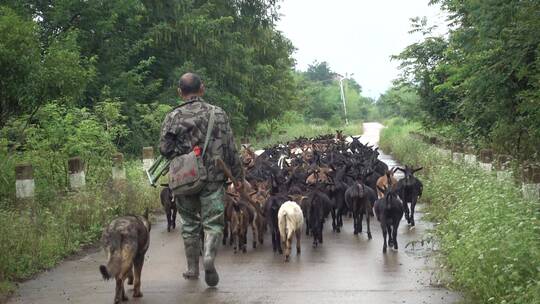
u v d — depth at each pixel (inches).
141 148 921.5
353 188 450.6
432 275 314.5
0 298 283.4
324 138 1221.1
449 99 891.4
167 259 366.6
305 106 2664.9
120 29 975.6
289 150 909.2
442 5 696.4
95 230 422.6
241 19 1282.0
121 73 930.7
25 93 466.3
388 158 1237.7
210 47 1103.0
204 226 296.2
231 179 297.3
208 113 299.0
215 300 277.3
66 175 499.5
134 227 273.1
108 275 258.7
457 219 371.9
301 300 274.8
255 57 1389.0
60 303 276.1
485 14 446.3
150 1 1037.2
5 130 506.0
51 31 854.5
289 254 382.0
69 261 361.1
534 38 428.1
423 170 754.2
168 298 281.7
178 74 1045.8
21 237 345.7
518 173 468.4
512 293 249.1
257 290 293.7
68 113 567.2
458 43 540.7
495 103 519.5
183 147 294.7
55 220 399.2
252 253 396.2
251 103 1330.0
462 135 728.3
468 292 276.8
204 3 1171.9
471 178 492.7
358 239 440.8
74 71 502.9
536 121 467.2
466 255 291.7
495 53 467.8
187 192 292.5
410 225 484.7
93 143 547.8
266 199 454.6
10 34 451.2
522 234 275.9
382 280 308.8
